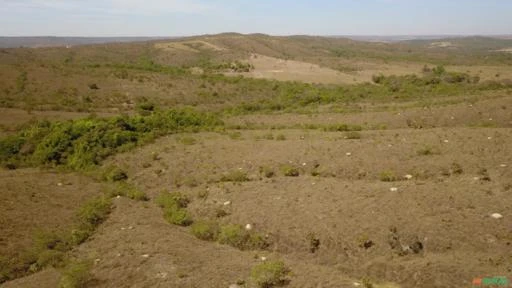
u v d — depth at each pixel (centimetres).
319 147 3078
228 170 2894
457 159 2502
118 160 3416
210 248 1808
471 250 1590
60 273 1670
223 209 2184
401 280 1480
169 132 4316
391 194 2069
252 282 1459
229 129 4675
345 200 2075
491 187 2052
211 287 1445
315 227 1855
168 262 1639
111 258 1725
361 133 3653
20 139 3916
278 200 2186
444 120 4166
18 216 2284
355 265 1617
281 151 3102
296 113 5797
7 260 1775
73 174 3256
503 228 1662
